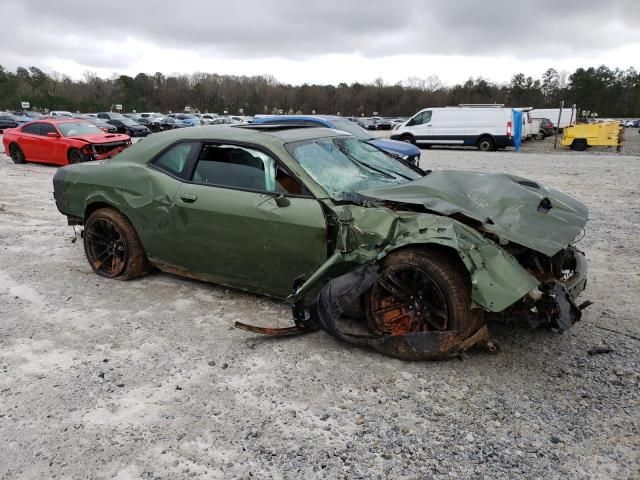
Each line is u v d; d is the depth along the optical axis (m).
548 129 35.09
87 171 4.93
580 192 10.19
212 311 4.20
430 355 3.21
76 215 5.07
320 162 3.98
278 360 3.42
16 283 4.89
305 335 3.77
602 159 18.14
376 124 52.03
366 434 2.67
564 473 2.37
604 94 90.81
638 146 26.94
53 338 3.77
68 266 5.39
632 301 4.33
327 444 2.60
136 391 3.08
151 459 2.51
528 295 3.04
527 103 90.44
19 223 7.34
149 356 3.50
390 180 4.20
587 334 3.71
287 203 3.65
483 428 2.69
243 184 3.98
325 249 3.53
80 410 2.90
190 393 3.05
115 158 4.88
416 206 3.45
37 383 3.18
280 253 3.74
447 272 3.11
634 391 2.99
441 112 23.52
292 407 2.90
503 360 3.35
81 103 73.94
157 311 4.22
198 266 4.31
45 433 2.71
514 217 3.35
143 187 4.46
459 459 2.48
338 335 3.40
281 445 2.59
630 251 5.86
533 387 3.04
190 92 94.31
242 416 2.83
